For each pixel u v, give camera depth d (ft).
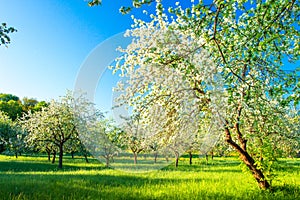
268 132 31.27
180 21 19.70
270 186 31.19
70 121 79.41
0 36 26.84
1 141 114.93
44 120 84.94
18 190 28.48
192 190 30.40
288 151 52.29
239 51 19.54
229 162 109.29
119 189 31.53
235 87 20.12
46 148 109.19
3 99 291.99
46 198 25.32
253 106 23.75
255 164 30.99
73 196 26.18
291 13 19.58
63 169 69.77
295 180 39.06
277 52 21.88
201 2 17.04
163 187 33.24
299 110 33.35
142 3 16.10
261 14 19.31
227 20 21.61
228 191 30.27
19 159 120.26
